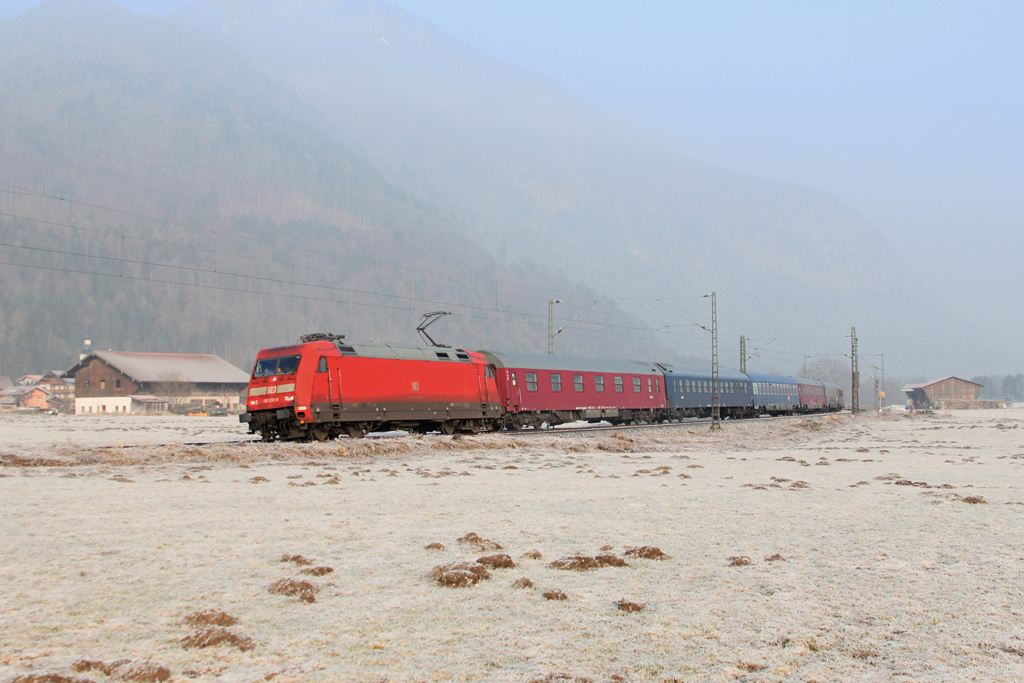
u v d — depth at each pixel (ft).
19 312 625.00
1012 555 30.17
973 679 16.98
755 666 17.75
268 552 29.25
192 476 58.49
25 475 56.18
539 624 20.86
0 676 16.34
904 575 26.76
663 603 23.04
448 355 111.65
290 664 17.61
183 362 396.57
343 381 94.94
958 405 557.74
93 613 21.16
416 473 64.54
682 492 50.62
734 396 208.64
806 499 47.09
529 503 44.27
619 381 160.04
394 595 23.57
